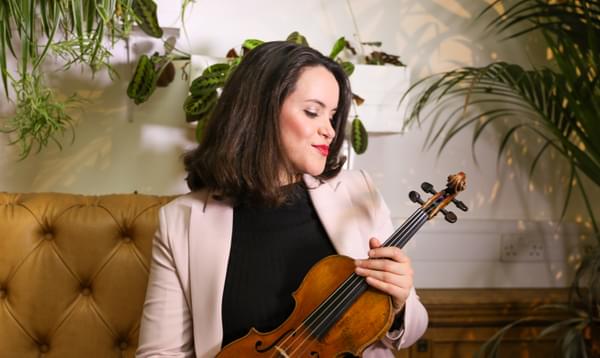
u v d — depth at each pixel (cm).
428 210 108
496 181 204
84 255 154
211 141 119
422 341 186
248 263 113
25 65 146
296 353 96
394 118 180
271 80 112
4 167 174
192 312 111
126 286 154
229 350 99
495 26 200
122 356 155
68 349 151
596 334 192
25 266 151
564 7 186
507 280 203
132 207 159
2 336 149
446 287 199
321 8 190
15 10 142
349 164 183
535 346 193
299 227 118
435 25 197
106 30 169
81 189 179
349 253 114
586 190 208
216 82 157
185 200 122
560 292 198
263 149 112
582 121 160
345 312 100
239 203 118
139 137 181
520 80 173
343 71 120
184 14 178
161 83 176
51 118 157
